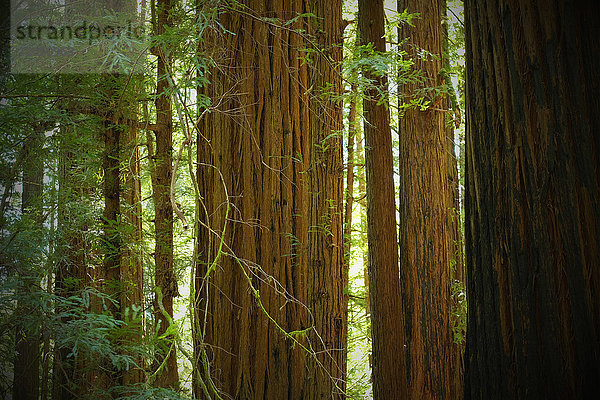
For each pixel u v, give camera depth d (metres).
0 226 2.65
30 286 2.58
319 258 4.63
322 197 4.70
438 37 5.70
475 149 1.56
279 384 4.30
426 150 5.64
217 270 4.32
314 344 4.47
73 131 3.32
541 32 1.41
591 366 1.28
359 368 7.76
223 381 4.20
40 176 3.64
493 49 1.50
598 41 1.39
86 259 4.13
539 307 1.35
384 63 3.30
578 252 1.31
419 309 5.59
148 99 4.00
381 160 3.33
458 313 5.93
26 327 2.37
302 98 4.67
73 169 4.16
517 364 1.39
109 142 4.11
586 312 1.29
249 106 4.49
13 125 2.78
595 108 1.36
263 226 4.42
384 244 3.30
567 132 1.36
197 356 2.20
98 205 4.38
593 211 1.32
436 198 5.65
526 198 1.39
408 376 5.56
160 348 2.96
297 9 4.69
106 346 2.45
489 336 1.47
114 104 3.77
